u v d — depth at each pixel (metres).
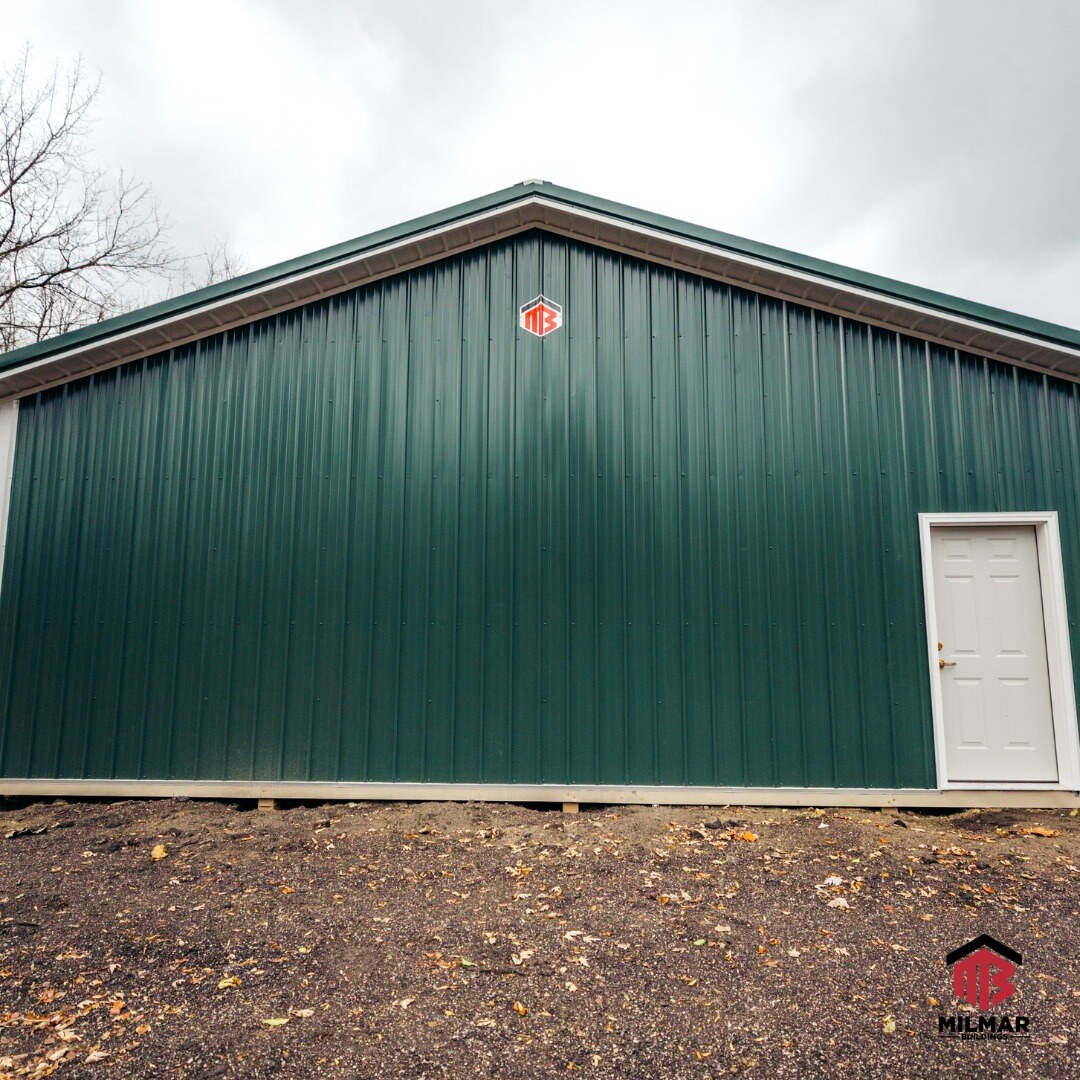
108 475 6.83
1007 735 6.10
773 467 6.34
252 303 6.79
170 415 6.86
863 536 6.23
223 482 6.72
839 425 6.36
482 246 6.86
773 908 4.21
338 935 3.90
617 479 6.42
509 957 3.65
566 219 6.68
